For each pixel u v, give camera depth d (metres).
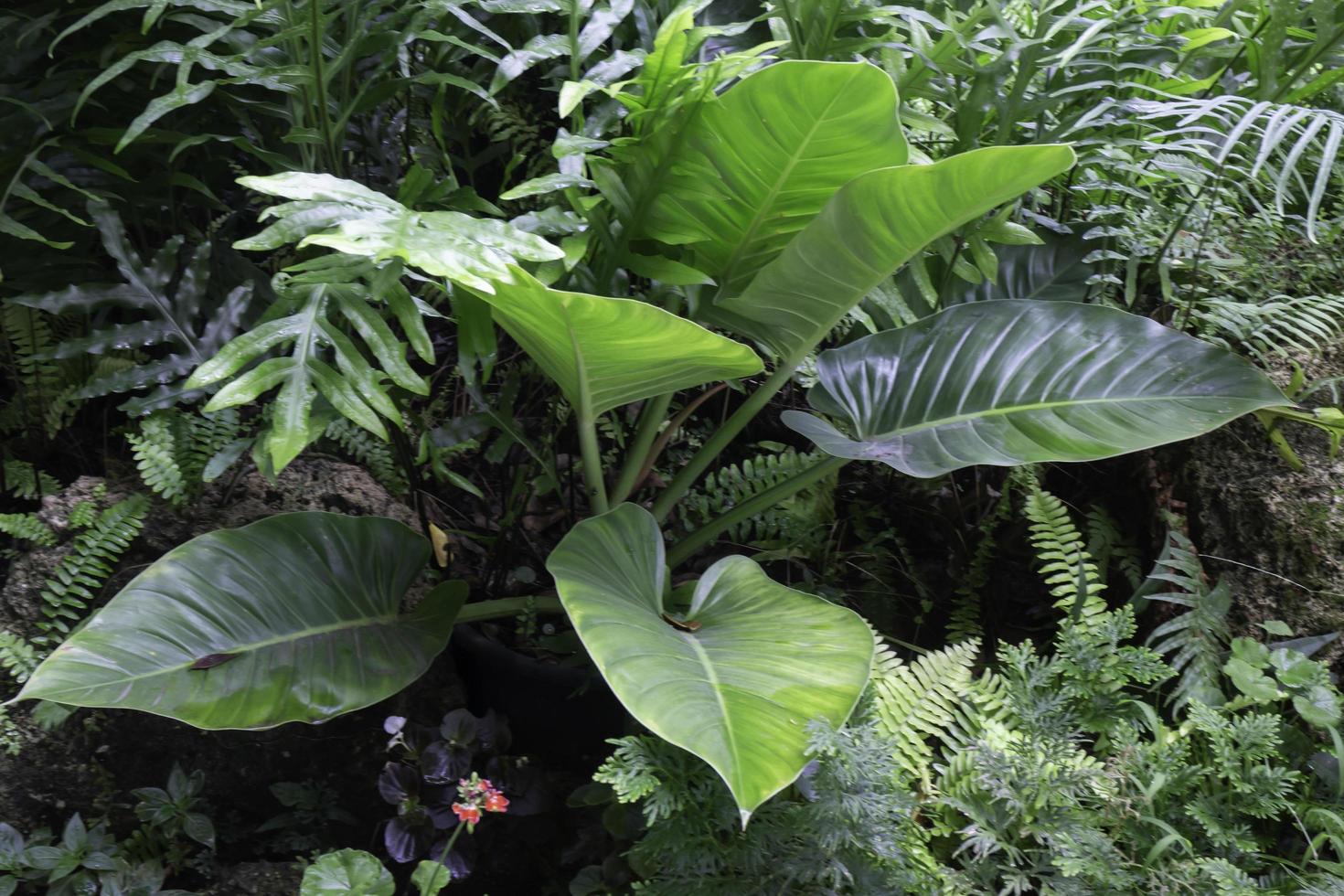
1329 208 2.74
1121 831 1.69
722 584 1.85
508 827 2.12
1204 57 2.54
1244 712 1.94
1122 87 2.23
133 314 2.54
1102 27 2.21
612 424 2.54
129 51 2.16
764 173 1.81
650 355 1.69
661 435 2.30
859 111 1.62
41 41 2.25
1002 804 1.68
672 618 1.75
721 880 1.54
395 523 2.10
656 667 1.46
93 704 1.60
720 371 1.80
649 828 1.65
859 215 1.69
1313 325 2.31
